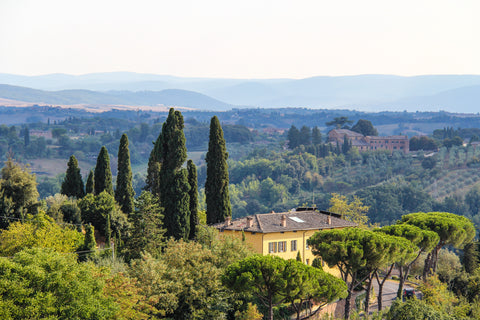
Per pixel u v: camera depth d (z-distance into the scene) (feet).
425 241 232.94
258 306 189.88
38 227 202.59
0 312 101.96
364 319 205.46
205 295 165.07
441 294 236.22
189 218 257.34
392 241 195.42
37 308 106.52
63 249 193.77
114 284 139.95
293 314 201.46
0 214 216.54
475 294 259.39
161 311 152.66
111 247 222.89
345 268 205.57
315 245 202.49
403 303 203.62
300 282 150.00
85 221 256.52
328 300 160.97
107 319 125.70
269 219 257.55
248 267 154.71
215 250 190.08
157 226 247.09
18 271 110.73
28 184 231.30
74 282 116.57
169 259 178.70
